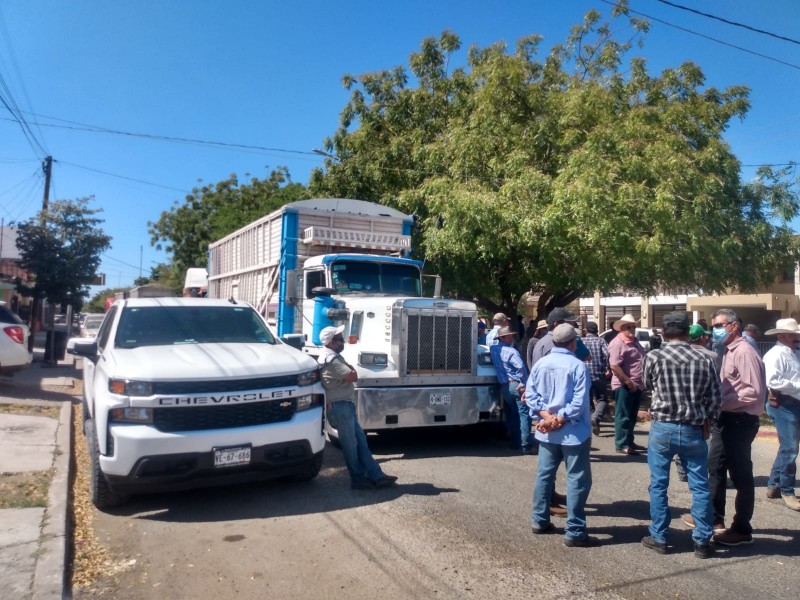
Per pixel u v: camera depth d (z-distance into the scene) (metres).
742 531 5.47
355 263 10.38
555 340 5.58
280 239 10.98
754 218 13.92
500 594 4.48
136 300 7.72
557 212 11.64
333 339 6.99
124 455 5.67
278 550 5.23
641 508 6.46
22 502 5.94
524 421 8.64
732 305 27.75
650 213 11.27
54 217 21.17
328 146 19.62
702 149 13.48
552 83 14.65
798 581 4.77
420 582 4.66
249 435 5.98
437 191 13.66
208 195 36.97
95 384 6.37
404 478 7.41
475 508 6.31
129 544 5.36
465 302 9.04
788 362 6.54
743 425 5.51
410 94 17.83
